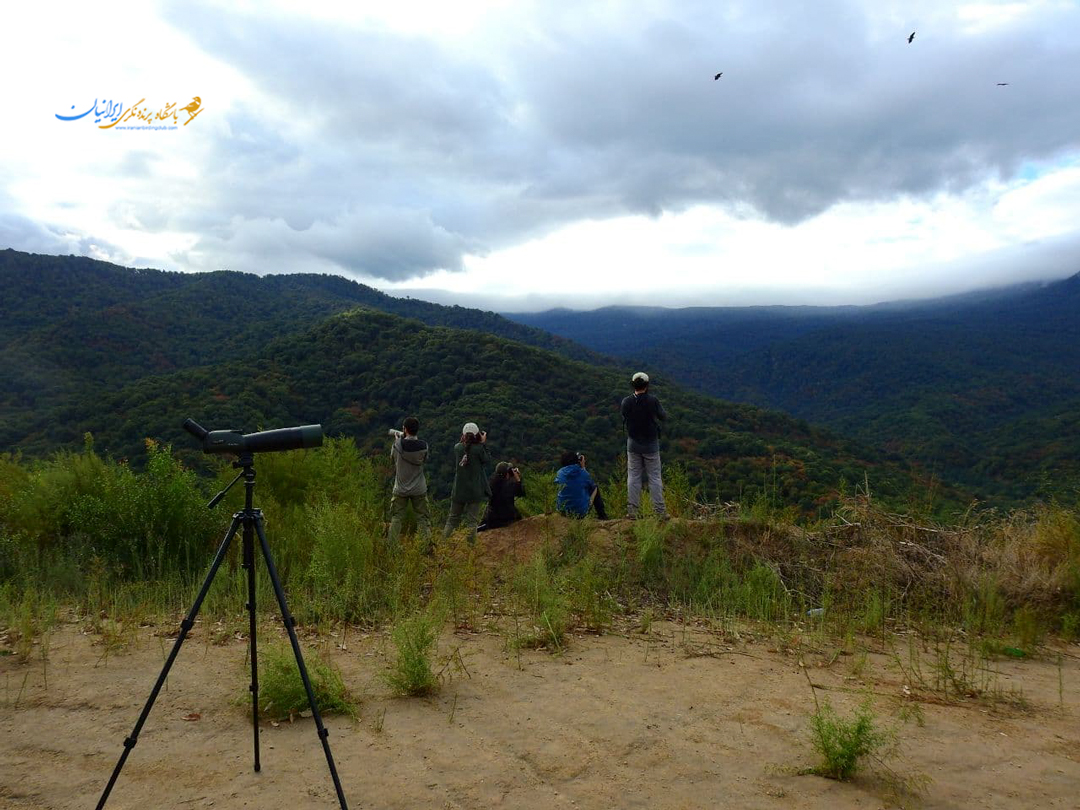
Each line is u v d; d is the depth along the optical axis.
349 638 5.43
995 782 3.28
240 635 5.39
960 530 8.15
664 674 4.76
